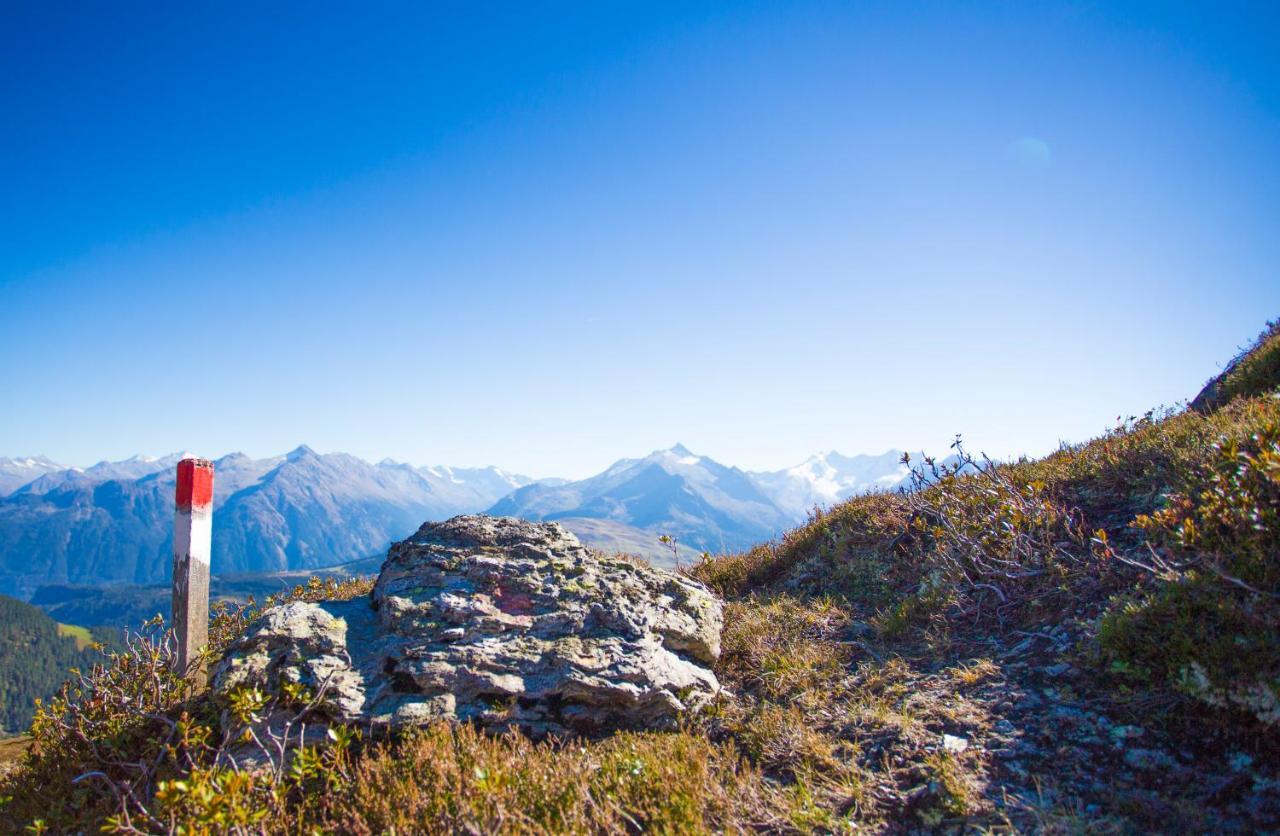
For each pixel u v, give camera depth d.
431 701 2.27
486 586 2.67
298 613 2.48
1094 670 2.17
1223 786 1.76
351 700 2.23
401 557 2.83
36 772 2.39
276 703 2.20
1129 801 1.77
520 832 1.79
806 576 3.51
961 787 1.88
